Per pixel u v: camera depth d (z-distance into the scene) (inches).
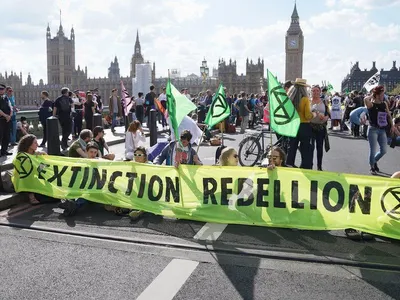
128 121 875.4
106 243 269.1
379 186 279.6
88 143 384.2
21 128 708.7
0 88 514.9
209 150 715.4
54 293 203.8
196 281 216.2
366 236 279.7
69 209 323.9
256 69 6427.2
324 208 286.5
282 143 481.7
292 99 429.1
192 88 6166.3
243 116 1029.2
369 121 501.0
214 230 294.5
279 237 281.4
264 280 218.1
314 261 242.2
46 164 351.9
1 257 246.2
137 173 328.2
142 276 221.9
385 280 218.8
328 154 675.4
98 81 6515.8
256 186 300.5
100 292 204.7
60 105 645.9
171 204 315.9
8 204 352.5
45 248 260.5
